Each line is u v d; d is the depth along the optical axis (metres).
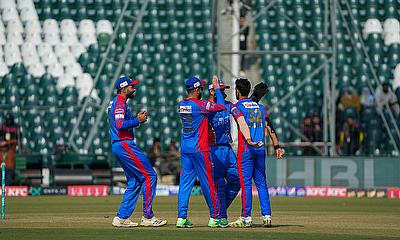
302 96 107.81
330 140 102.19
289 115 106.81
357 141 104.31
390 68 112.50
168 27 113.19
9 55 111.25
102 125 105.44
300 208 66.31
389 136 105.50
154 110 108.56
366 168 91.19
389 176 91.12
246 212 43.59
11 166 92.19
